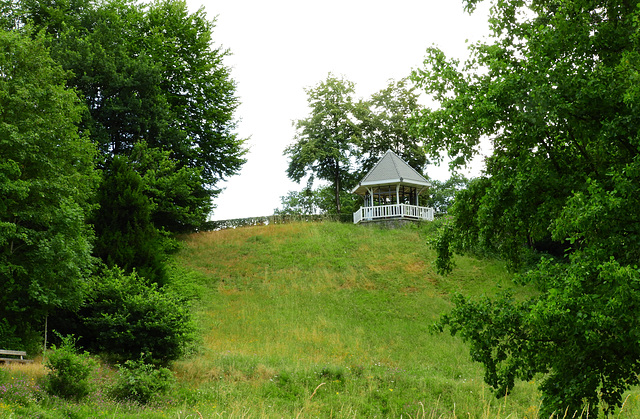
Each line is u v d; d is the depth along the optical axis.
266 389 17.22
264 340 25.02
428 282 32.12
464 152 11.80
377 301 30.09
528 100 10.05
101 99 35.06
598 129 10.23
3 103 19.83
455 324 11.61
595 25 11.10
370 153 56.44
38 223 20.48
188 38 41.69
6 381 13.10
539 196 11.08
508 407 15.36
